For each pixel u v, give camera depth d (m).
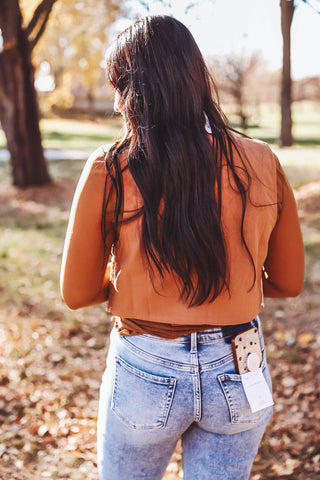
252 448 1.34
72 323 4.48
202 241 1.12
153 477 1.36
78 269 1.23
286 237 1.32
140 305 1.21
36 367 3.66
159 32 1.15
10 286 5.51
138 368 1.23
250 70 28.64
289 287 1.40
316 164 13.60
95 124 40.41
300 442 2.78
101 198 1.18
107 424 1.31
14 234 7.98
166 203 1.12
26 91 11.54
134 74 1.15
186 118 1.14
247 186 1.18
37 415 3.06
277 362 3.72
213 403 1.22
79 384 3.45
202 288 1.15
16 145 11.80
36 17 10.75
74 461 2.67
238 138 1.22
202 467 1.31
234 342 1.22
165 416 1.22
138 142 1.14
